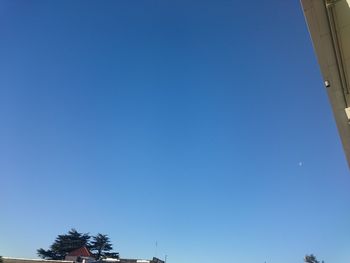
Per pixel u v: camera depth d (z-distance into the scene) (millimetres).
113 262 76188
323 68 14102
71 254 97250
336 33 12586
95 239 114812
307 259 125000
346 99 15281
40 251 109938
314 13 12141
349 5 11641
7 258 53625
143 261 76625
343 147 18562
